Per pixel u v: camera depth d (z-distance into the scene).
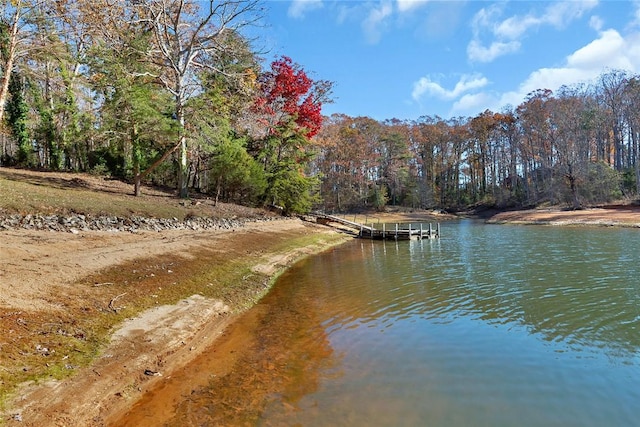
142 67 22.45
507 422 4.44
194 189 30.86
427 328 7.65
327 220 33.72
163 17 23.33
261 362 6.24
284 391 5.25
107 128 19.41
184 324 7.47
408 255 18.81
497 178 68.19
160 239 13.77
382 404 4.86
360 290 11.14
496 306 8.97
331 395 5.11
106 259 9.77
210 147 23.03
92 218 13.69
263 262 15.00
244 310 9.29
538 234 26.81
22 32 15.34
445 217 57.72
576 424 4.39
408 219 55.03
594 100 48.66
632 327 7.28
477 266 14.53
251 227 21.94
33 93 27.20
